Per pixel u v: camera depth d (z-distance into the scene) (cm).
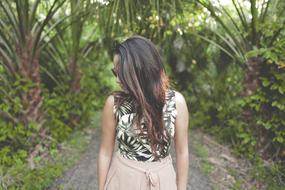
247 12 538
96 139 575
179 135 179
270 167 434
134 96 166
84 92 685
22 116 492
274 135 461
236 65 588
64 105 593
